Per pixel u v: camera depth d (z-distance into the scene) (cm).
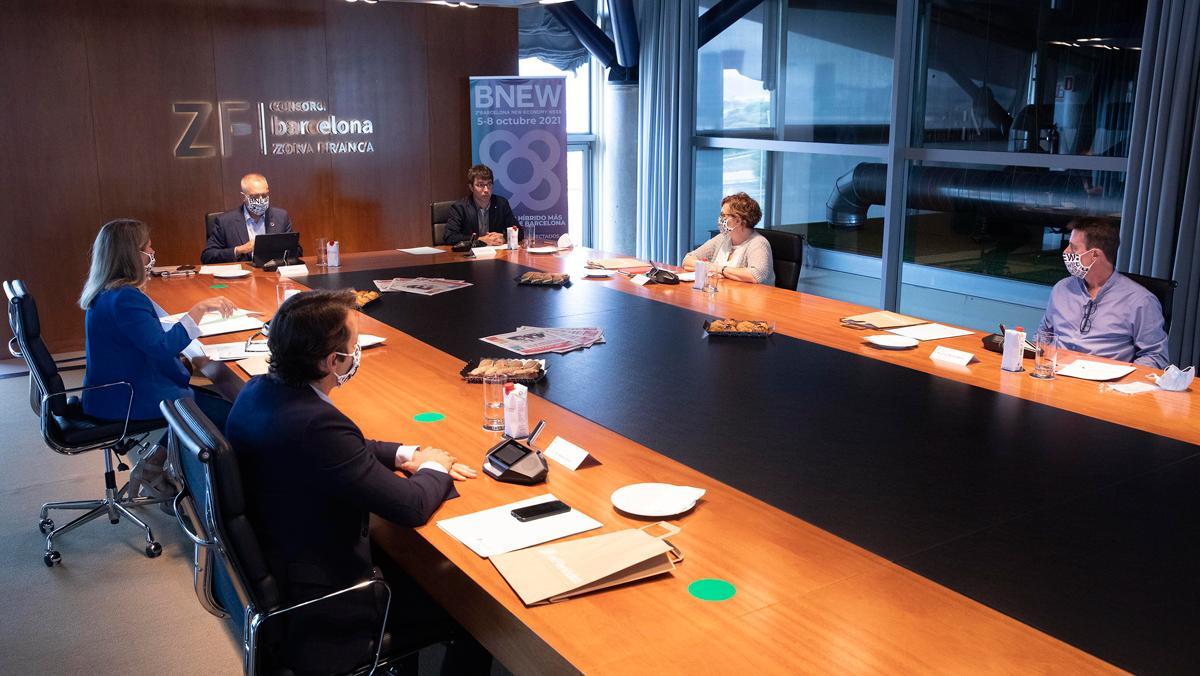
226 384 323
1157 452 254
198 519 206
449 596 194
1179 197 493
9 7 597
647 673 151
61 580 346
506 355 351
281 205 716
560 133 780
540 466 233
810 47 726
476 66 780
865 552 195
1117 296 369
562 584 177
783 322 407
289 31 695
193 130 670
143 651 300
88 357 367
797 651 157
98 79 631
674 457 249
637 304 440
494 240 599
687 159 822
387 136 750
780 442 261
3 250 621
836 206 729
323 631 199
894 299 686
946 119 639
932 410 289
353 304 211
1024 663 154
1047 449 256
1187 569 188
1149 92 495
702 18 809
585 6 897
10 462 459
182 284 485
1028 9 574
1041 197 585
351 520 203
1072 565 189
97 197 645
